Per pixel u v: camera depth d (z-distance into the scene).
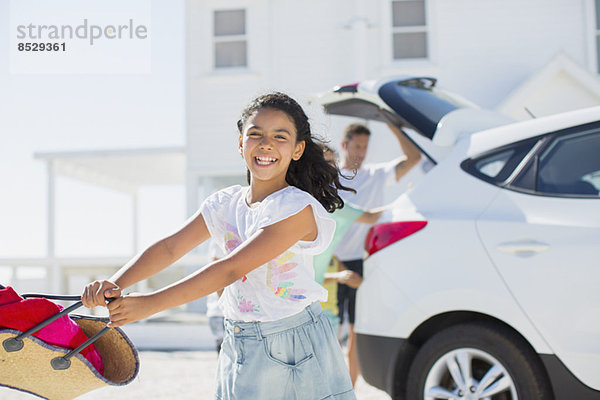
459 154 3.68
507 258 3.29
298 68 11.60
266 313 2.11
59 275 11.48
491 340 3.30
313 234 2.15
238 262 2.01
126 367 2.19
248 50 11.77
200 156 11.62
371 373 3.63
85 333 2.22
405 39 11.49
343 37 11.52
